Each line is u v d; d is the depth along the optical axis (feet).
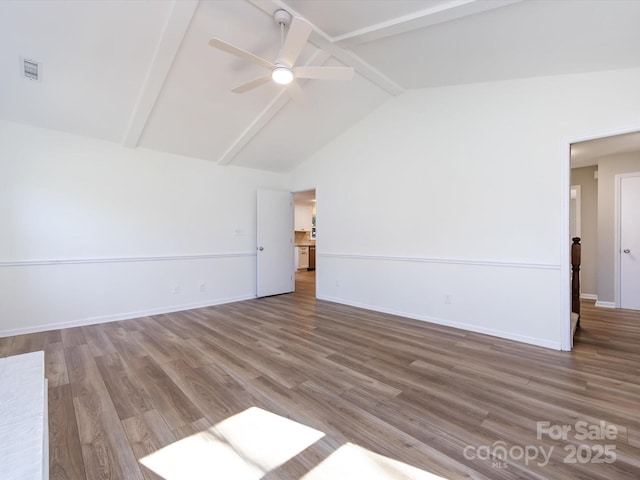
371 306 14.53
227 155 15.19
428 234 12.41
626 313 13.61
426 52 9.37
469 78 10.68
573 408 6.21
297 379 7.50
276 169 18.20
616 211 14.69
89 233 12.07
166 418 5.93
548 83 9.48
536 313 9.78
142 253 13.41
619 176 14.55
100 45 8.31
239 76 10.34
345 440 5.32
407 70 10.84
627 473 4.53
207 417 5.97
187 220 14.80
